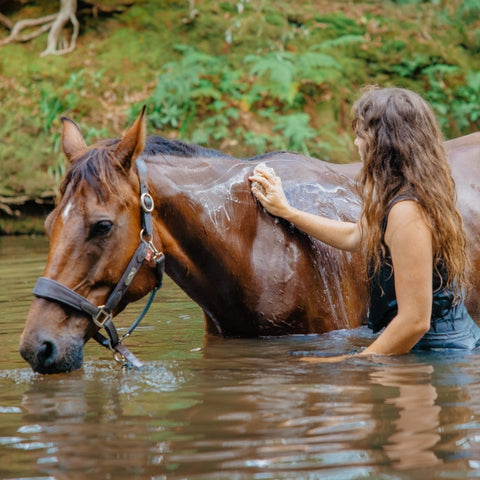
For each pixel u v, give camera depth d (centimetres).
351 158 1222
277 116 1235
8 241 1019
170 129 1243
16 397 283
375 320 351
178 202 353
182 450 218
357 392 268
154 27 1348
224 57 1308
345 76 1302
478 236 420
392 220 309
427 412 242
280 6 1391
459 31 1391
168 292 552
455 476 192
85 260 313
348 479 193
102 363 337
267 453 213
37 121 1241
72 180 318
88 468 208
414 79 1323
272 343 366
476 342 334
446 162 325
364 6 1416
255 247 373
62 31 1349
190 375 307
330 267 382
